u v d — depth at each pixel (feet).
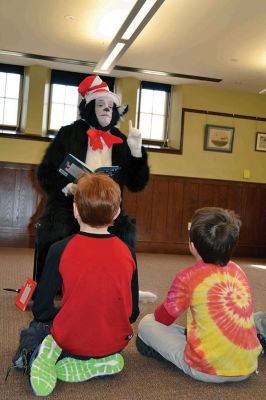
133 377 5.79
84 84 8.82
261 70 17.62
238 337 5.37
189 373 5.71
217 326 5.38
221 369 5.43
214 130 20.94
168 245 20.47
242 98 21.30
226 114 21.08
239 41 14.46
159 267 16.01
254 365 5.59
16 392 5.14
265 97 21.58
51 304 5.47
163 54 16.21
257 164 21.53
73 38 15.16
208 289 5.49
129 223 8.91
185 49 15.53
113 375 5.79
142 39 14.69
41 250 8.74
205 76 18.95
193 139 20.77
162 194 20.43
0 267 13.66
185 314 9.24
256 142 21.47
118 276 5.16
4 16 13.52
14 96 19.65
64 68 19.31
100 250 5.21
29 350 5.43
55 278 5.27
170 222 20.51
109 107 8.70
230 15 12.45
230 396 5.39
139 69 18.39
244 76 18.62
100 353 5.30
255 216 21.50
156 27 13.57
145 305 9.85
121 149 8.96
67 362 5.45
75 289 5.05
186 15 12.57
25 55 17.52
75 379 5.39
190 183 20.75
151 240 20.33
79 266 5.08
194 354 5.48
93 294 5.06
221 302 5.43
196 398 5.28
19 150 18.83
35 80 19.01
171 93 21.11
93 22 13.58
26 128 19.03
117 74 19.44
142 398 5.20
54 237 8.57
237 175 21.33
